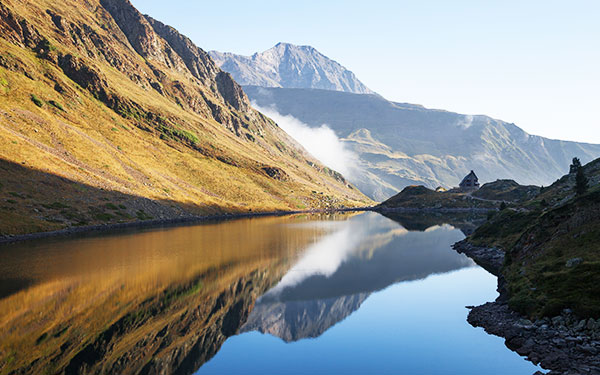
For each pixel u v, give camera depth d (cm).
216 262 6888
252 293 5122
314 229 13312
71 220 10531
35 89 17988
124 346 3234
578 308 3078
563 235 4503
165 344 3341
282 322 4066
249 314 4278
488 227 9031
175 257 7144
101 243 8406
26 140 13512
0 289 4712
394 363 3052
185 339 3484
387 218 19538
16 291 4638
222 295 4925
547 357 2733
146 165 19150
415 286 5588
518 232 7869
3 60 18100
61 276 5403
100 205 12381
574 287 3350
